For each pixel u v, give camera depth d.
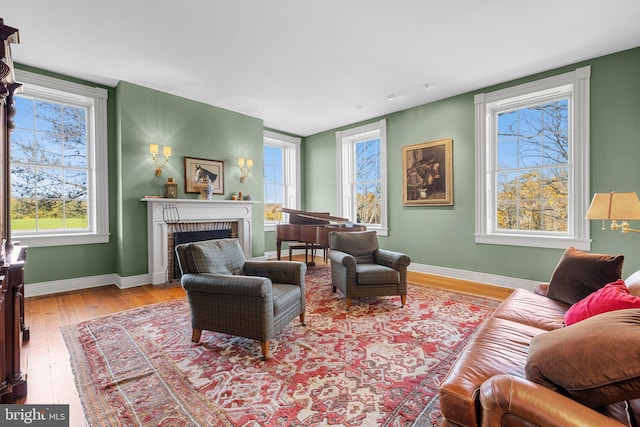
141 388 1.70
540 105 3.72
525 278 3.71
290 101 4.52
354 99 4.43
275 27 2.68
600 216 2.34
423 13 2.49
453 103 4.30
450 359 2.01
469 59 3.26
